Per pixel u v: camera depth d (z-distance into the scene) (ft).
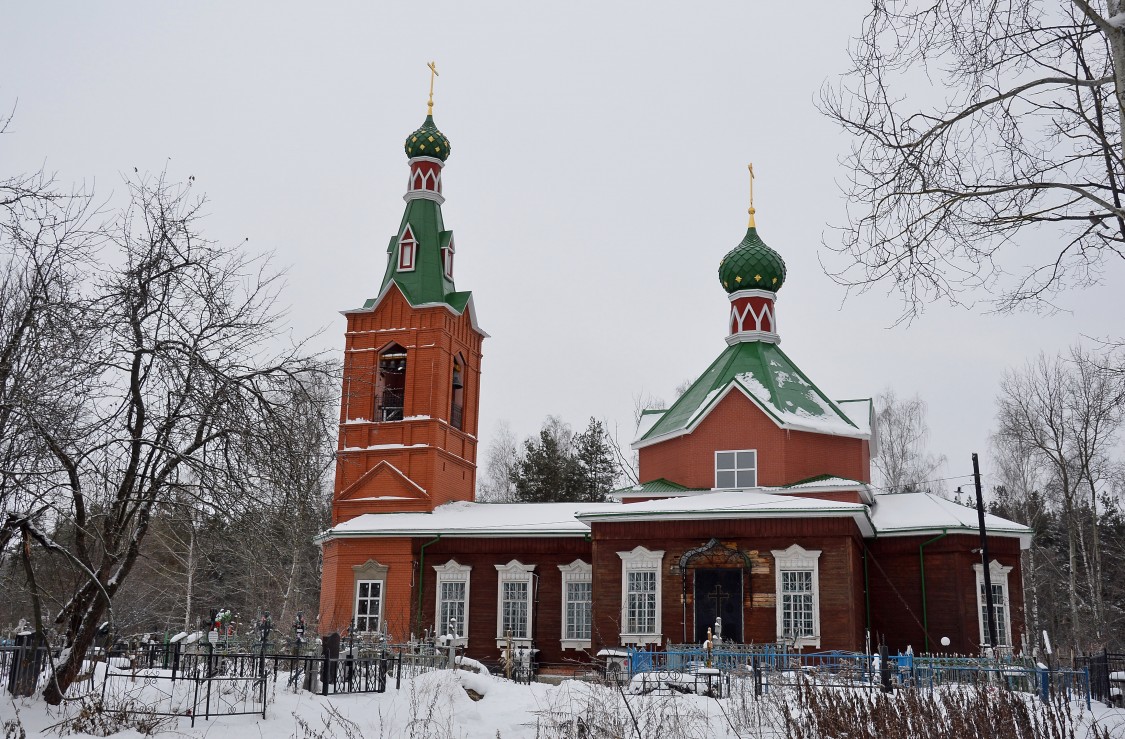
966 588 121.29
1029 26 46.39
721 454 130.41
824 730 47.37
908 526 122.83
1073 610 164.14
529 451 237.04
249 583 143.02
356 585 139.64
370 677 79.46
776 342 143.23
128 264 61.82
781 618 109.70
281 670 89.81
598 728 56.54
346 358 152.25
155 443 60.18
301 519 62.59
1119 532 212.84
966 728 45.42
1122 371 86.17
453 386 157.17
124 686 66.64
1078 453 175.01
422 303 150.92
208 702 61.26
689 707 65.31
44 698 60.13
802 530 111.86
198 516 62.28
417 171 160.15
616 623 115.75
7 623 109.50
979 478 117.29
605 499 230.27
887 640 122.11
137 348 60.18
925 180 48.65
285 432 60.95
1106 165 50.57
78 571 66.18
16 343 55.93
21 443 55.21
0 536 57.93
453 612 136.05
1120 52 41.88
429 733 62.80
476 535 135.95
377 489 147.33
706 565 113.60
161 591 153.17
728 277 145.07
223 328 62.69
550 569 134.31
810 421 130.00
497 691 80.53
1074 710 68.59
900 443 220.23
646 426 148.97
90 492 59.98
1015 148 49.93
